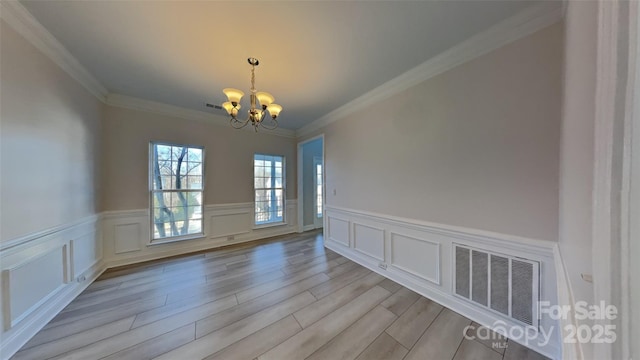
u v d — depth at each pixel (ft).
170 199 11.13
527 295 5.07
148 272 8.98
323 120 12.39
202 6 4.81
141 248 10.22
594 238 1.33
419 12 4.95
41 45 5.68
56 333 5.43
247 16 5.09
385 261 8.66
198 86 8.64
